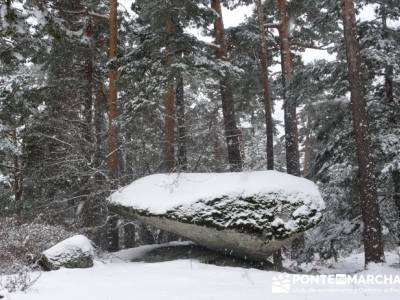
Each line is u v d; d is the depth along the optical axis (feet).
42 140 50.75
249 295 21.91
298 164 56.95
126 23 59.93
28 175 52.11
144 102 49.32
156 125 60.44
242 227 34.14
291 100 50.70
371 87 47.09
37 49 48.65
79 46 53.83
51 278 26.53
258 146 92.68
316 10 63.10
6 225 40.01
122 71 49.60
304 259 50.26
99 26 59.47
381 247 38.11
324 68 46.24
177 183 38.83
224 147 80.79
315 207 36.14
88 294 21.81
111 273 28.81
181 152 56.03
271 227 34.09
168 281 25.62
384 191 46.96
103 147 51.98
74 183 50.65
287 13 64.54
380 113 45.44
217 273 28.68
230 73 51.13
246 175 37.81
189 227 35.91
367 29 45.06
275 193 35.45
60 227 43.01
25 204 51.01
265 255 37.24
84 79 58.44
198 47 52.70
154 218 37.40
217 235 35.63
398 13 44.47
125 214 42.29
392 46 43.24
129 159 59.93
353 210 48.98
